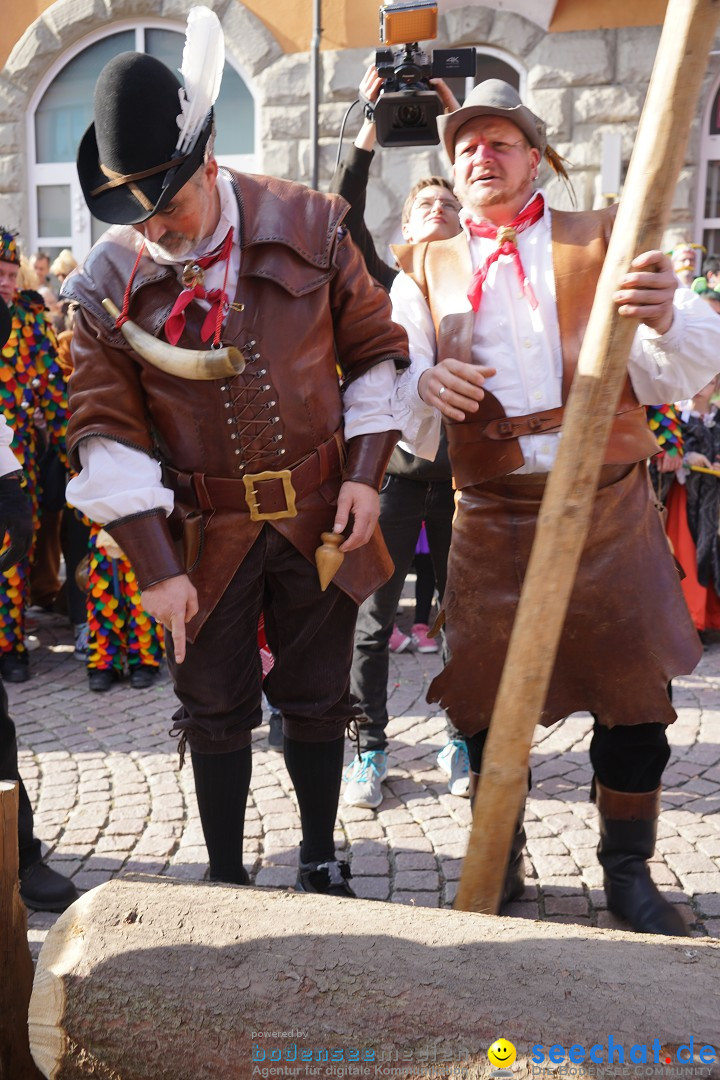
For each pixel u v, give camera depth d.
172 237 1.85
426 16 2.76
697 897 2.51
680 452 4.81
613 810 2.32
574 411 1.46
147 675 4.45
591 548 2.13
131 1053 1.33
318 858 2.32
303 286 1.96
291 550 2.10
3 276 4.28
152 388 1.98
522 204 2.22
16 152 8.97
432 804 3.12
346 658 2.23
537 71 7.66
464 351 2.16
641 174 1.41
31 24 8.75
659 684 2.13
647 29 7.46
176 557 1.93
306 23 8.05
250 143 8.48
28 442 4.65
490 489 2.21
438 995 1.27
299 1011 1.29
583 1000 1.25
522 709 1.48
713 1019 1.21
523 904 2.50
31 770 3.45
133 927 1.42
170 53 8.65
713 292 5.25
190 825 3.00
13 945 1.63
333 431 2.08
